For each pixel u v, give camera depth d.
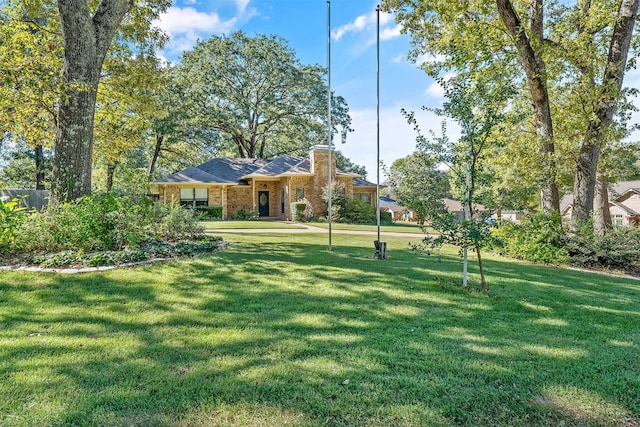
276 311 4.10
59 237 6.38
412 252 9.50
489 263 8.54
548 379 2.63
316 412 2.13
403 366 2.78
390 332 3.54
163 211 9.78
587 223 9.95
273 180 26.22
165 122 27.50
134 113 15.60
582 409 2.25
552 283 6.30
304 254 8.30
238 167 28.38
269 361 2.80
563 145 11.68
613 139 10.65
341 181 25.78
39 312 3.84
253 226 17.19
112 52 12.89
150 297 4.48
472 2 11.55
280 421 2.03
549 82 12.02
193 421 2.01
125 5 8.54
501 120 5.30
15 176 25.45
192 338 3.25
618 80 10.03
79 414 2.05
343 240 11.99
